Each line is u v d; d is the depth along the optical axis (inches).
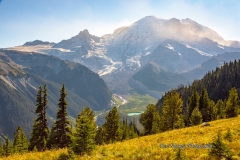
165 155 556.4
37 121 1801.2
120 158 564.7
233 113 2748.5
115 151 652.1
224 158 488.1
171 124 2568.9
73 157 581.9
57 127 1722.4
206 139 746.2
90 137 665.0
